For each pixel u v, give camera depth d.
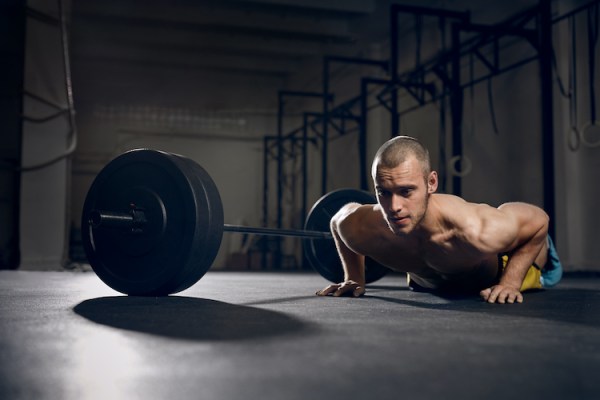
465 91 7.78
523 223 2.09
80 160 12.20
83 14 8.88
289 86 12.53
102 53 10.43
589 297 2.50
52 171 5.87
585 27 6.02
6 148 5.71
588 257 5.95
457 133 5.31
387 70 8.03
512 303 2.11
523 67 6.76
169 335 1.26
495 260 2.35
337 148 11.61
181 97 12.61
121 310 1.77
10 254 5.66
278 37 9.96
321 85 11.80
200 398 0.75
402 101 9.33
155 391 0.78
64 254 5.95
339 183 11.43
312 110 12.28
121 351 1.06
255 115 13.27
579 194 6.07
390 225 1.86
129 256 2.19
